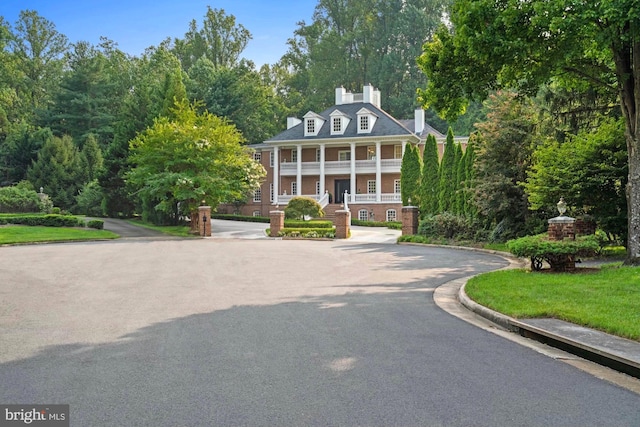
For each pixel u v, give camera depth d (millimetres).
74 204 51562
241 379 5098
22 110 67438
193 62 77562
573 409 4383
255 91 64000
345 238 30156
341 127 47625
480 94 15258
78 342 6602
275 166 48594
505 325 7648
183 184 32531
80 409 4332
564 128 21547
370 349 6270
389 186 47281
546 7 11625
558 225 13055
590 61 14719
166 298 10000
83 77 66500
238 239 30219
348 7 78062
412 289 11188
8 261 17031
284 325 7602
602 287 9633
